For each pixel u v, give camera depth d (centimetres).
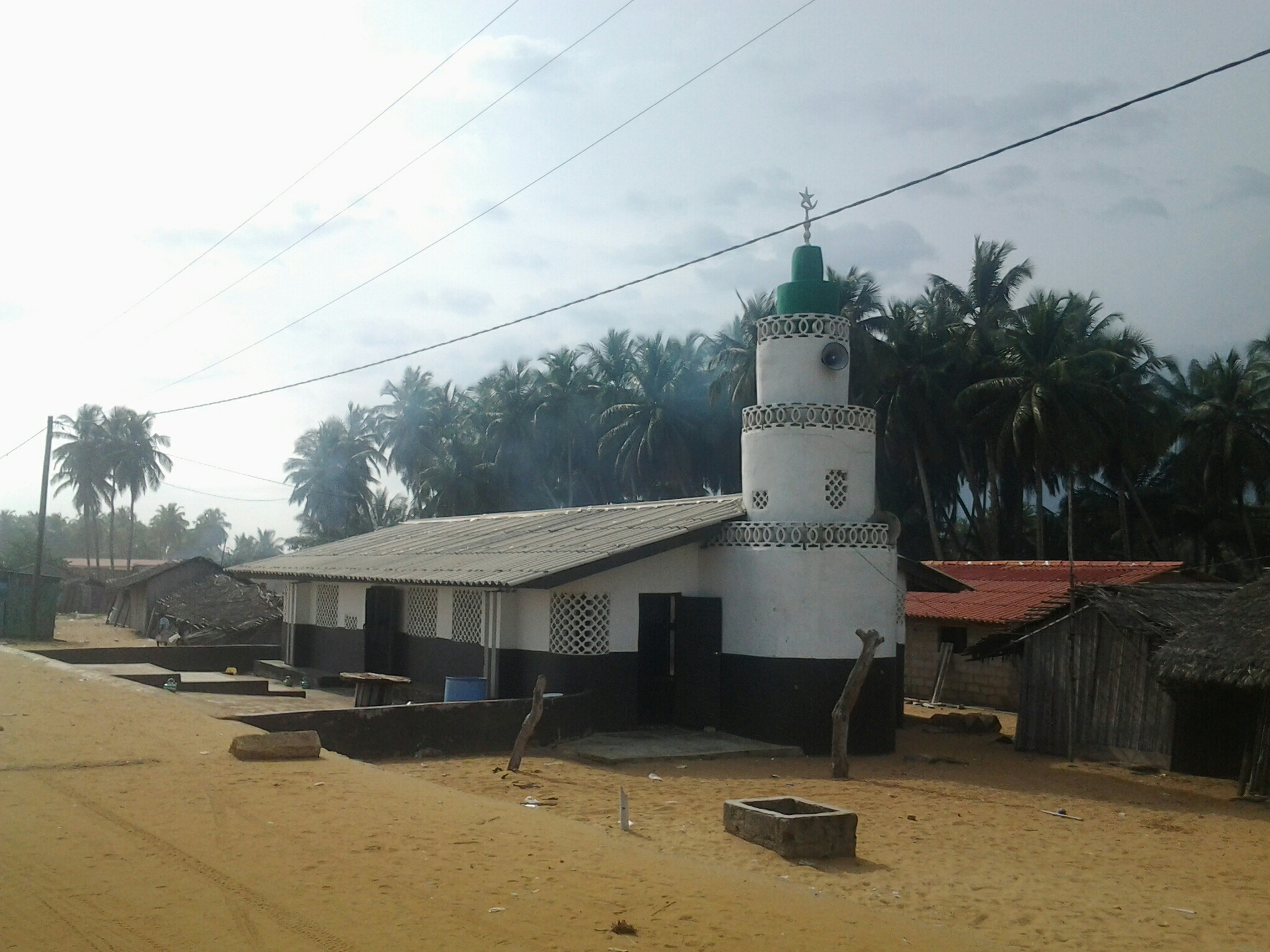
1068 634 2116
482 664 2222
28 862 773
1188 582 3111
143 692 1873
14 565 7088
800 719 1942
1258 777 1706
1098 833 1395
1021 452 4159
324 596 2997
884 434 4669
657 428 5312
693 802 1450
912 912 964
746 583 2033
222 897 712
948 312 4812
